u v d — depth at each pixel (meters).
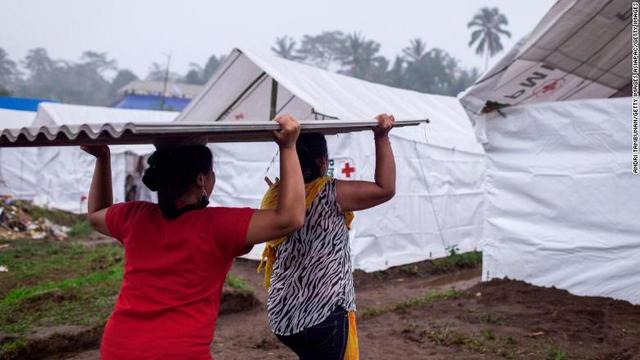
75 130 2.02
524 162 7.65
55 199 20.06
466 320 6.52
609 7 6.05
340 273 3.06
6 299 7.56
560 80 7.42
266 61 10.13
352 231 9.98
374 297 8.73
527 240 7.55
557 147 7.36
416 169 11.13
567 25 6.35
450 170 12.04
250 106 11.69
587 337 5.68
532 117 7.56
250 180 11.41
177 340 2.29
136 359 2.28
